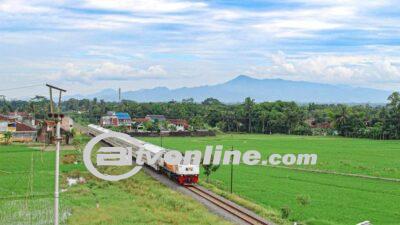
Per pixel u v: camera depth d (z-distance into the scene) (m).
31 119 189.25
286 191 66.38
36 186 65.50
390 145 149.25
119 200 55.56
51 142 42.31
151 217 46.56
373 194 64.62
